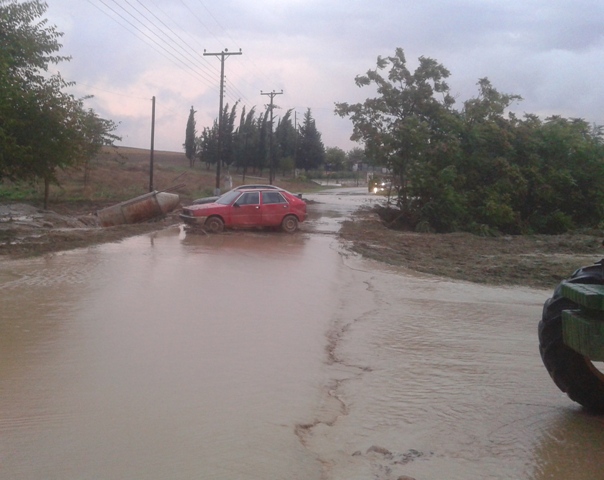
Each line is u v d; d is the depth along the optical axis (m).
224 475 4.30
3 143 20.97
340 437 5.14
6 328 8.38
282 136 99.25
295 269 14.63
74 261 14.68
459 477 4.44
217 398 5.87
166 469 4.37
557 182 31.73
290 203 23.30
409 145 32.31
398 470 4.53
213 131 85.19
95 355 7.21
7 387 6.04
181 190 48.03
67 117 24.22
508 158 32.38
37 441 4.79
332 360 7.50
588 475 4.52
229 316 9.51
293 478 4.32
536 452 4.92
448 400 6.12
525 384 6.69
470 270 15.96
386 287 12.95
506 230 31.62
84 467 4.36
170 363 6.97
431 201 31.08
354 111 34.28
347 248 19.20
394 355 7.80
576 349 5.07
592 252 20.95
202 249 17.66
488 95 33.97
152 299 10.55
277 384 6.39
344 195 60.69
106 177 54.88
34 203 35.03
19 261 14.57
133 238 20.22
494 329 9.36
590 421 5.62
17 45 23.31
